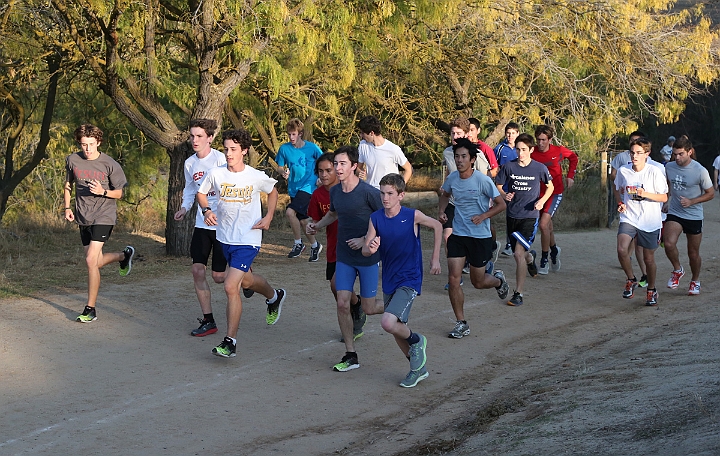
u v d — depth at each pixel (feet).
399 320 20.38
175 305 29.27
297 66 45.03
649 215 30.73
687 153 31.99
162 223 57.82
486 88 59.47
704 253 43.80
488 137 58.59
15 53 41.83
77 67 44.98
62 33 41.52
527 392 19.75
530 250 36.22
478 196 25.90
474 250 26.50
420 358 20.83
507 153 37.11
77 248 43.29
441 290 33.30
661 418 14.88
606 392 18.03
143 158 56.44
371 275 22.00
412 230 20.34
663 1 57.11
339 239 22.06
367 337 25.67
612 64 55.98
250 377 21.33
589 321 28.63
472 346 25.03
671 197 32.86
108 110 54.65
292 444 16.83
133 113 39.29
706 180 31.86
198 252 24.99
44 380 20.65
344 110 59.98
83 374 21.20
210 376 21.30
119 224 53.31
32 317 26.96
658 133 94.84
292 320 27.63
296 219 40.34
